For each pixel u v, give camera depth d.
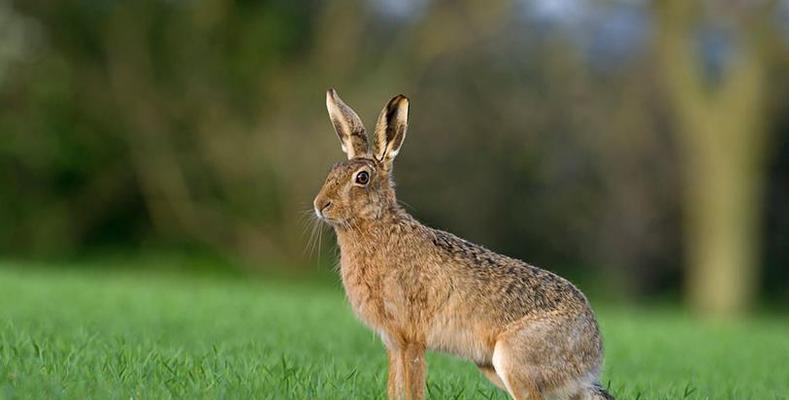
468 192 52.72
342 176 13.15
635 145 54.03
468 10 50.66
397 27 51.69
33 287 30.38
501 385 13.34
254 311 26.77
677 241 55.59
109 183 52.69
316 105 50.81
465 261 13.08
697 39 46.53
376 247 13.12
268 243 51.25
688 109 46.50
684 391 16.42
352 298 13.34
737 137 46.34
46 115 51.41
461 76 51.75
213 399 12.19
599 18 48.19
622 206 54.53
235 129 51.25
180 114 51.38
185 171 51.88
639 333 29.22
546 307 12.94
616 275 55.12
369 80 50.56
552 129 52.94
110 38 51.16
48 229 52.38
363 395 13.69
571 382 12.93
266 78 51.88
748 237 47.56
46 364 13.88
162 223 52.66
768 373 20.62
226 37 52.22
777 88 52.88
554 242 54.91
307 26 53.38
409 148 51.50
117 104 51.56
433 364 18.14
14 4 50.81
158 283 40.00
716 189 47.00
